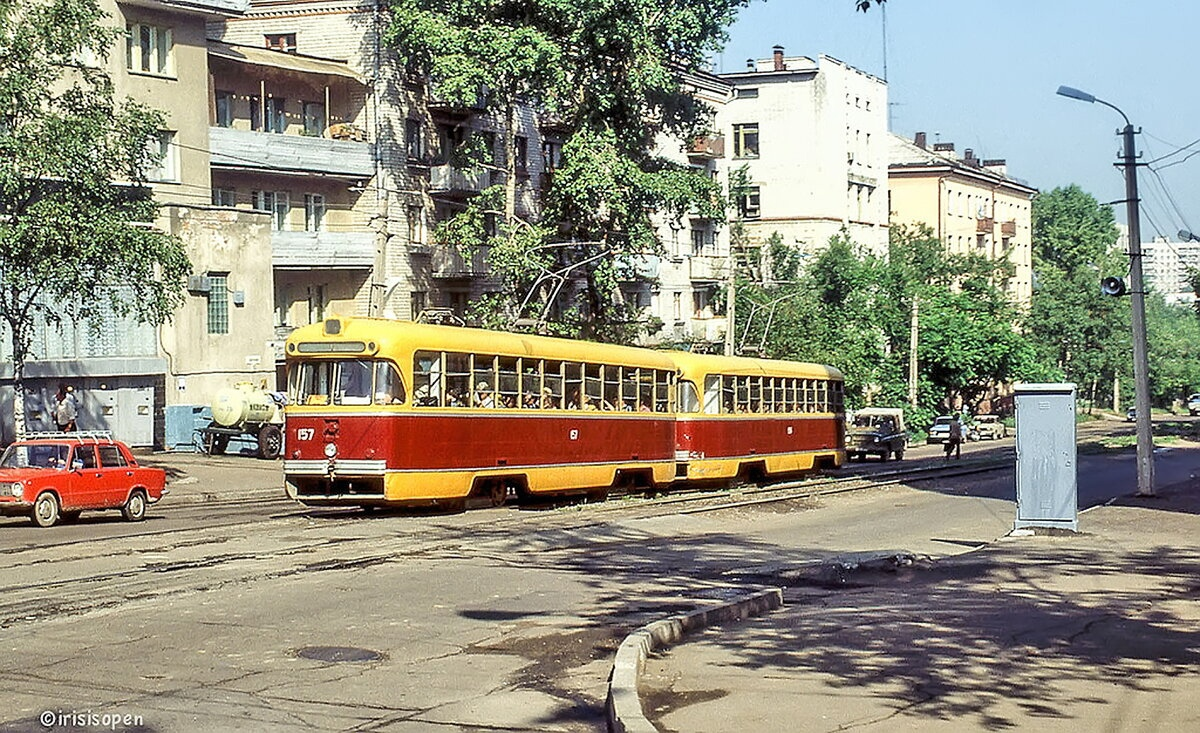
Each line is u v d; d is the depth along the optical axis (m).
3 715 9.66
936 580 18.09
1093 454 60.41
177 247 34.00
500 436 27.56
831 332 78.38
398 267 57.88
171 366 46.66
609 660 12.34
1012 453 70.50
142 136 33.22
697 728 9.22
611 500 32.25
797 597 16.47
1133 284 34.00
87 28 32.09
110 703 10.10
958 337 88.44
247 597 15.17
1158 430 96.69
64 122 31.23
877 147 100.88
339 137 56.19
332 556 19.08
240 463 43.47
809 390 43.47
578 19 48.03
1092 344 120.12
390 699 10.57
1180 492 34.78
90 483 25.56
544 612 14.97
